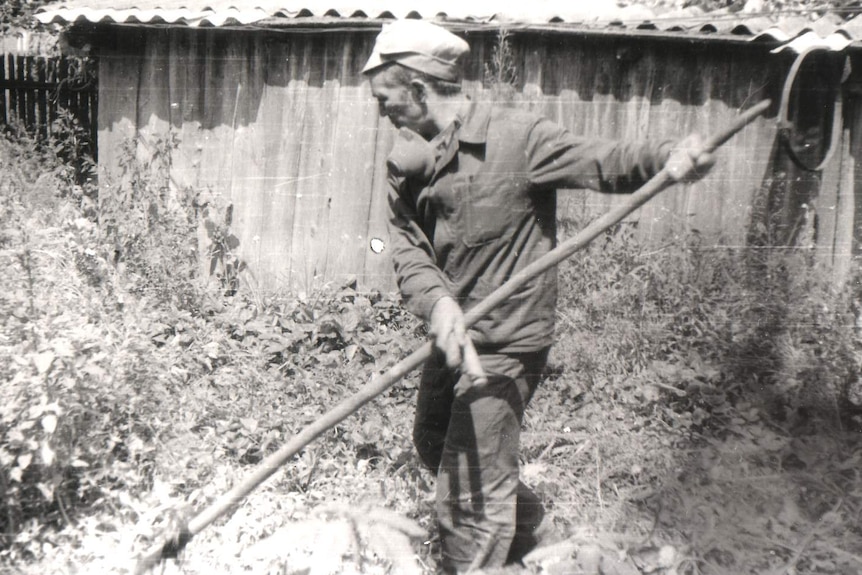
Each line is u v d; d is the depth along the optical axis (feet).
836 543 10.63
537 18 19.26
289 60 20.44
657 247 18.58
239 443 12.79
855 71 18.63
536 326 8.82
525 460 12.87
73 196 21.21
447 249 8.90
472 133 8.57
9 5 32.04
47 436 10.51
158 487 10.82
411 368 8.55
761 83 19.44
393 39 8.59
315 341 17.40
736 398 14.66
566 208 18.70
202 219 20.97
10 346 11.43
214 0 20.51
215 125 20.98
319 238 20.85
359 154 20.51
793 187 19.40
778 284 17.60
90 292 15.52
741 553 10.28
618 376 14.92
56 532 10.75
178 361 14.47
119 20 19.81
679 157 7.68
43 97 26.03
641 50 19.61
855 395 14.99
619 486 12.04
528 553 10.00
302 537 9.93
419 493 11.76
